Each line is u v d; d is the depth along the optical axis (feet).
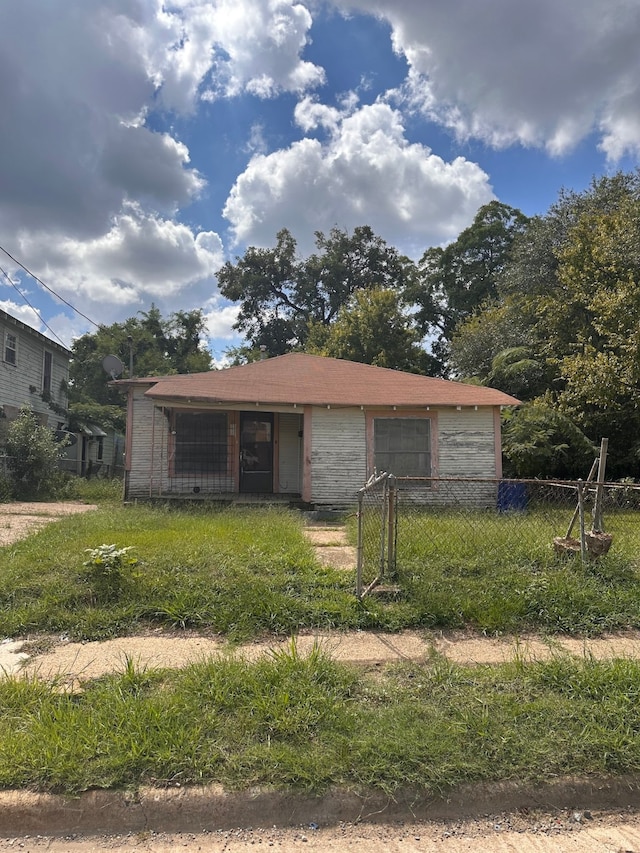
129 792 8.45
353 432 42.50
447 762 9.05
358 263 135.23
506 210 116.67
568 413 51.55
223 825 8.30
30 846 7.94
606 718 10.29
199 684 11.18
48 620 15.11
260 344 139.13
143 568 18.33
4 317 58.90
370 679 11.94
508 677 11.93
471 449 42.83
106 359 68.49
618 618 15.67
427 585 17.40
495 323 74.18
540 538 22.11
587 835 8.28
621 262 55.98
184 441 44.01
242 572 18.19
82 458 82.84
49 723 9.73
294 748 9.32
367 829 8.31
